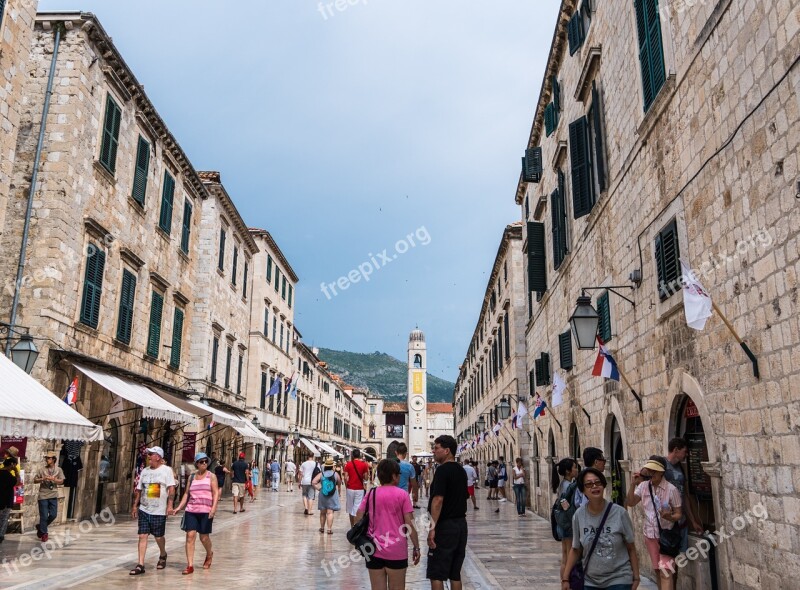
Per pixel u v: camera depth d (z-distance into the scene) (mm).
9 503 12391
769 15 6703
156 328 22922
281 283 47062
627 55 11836
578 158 15008
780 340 6555
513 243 29516
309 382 60312
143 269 21781
